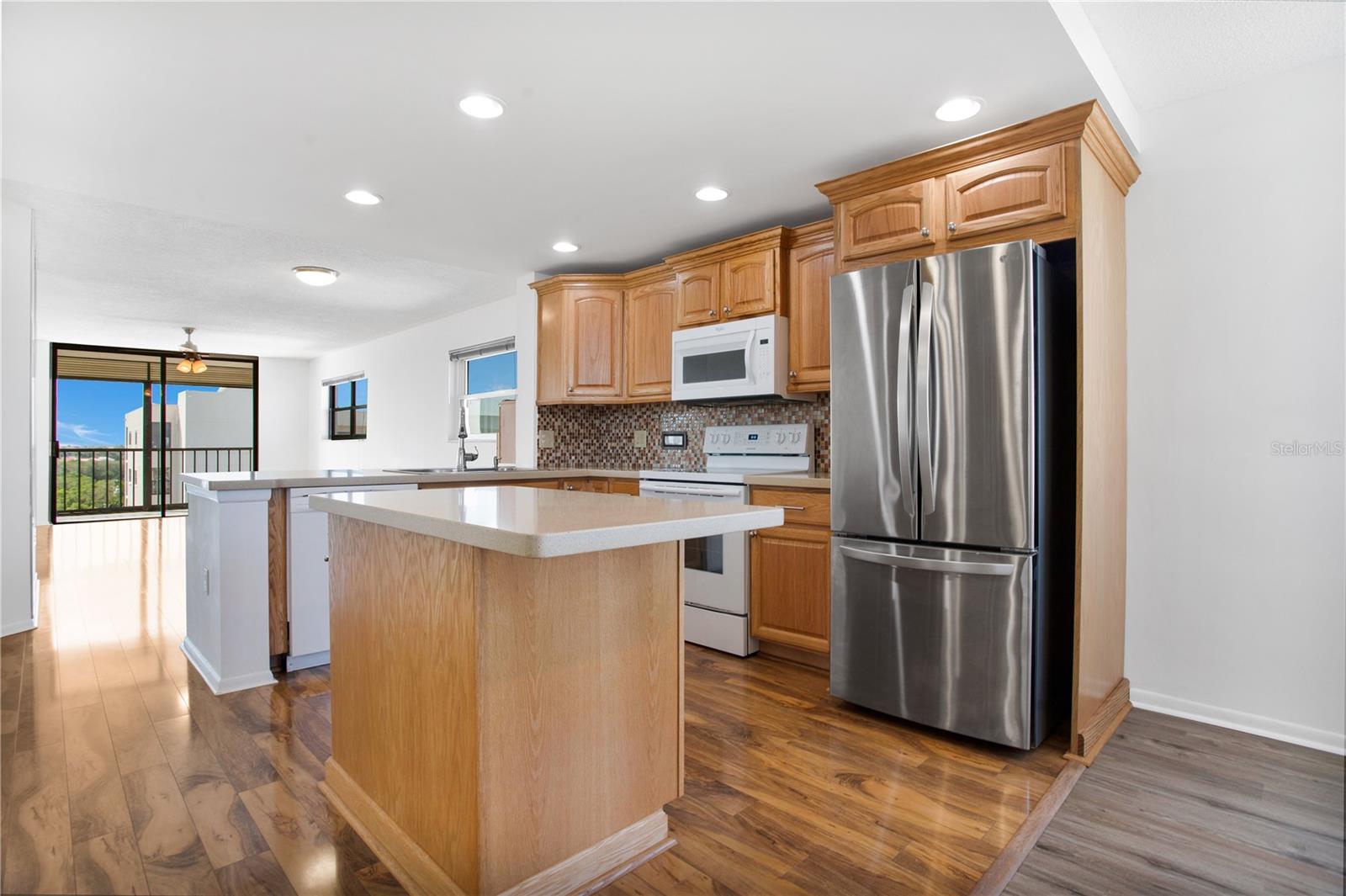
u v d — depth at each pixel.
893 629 2.45
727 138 2.53
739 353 3.46
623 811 1.64
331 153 2.63
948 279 2.32
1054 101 2.26
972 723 2.27
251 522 2.81
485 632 1.37
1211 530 2.48
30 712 2.47
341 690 1.92
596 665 1.58
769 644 3.24
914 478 2.40
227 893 1.49
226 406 9.13
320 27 1.84
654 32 1.87
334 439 8.94
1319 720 2.28
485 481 3.70
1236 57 2.26
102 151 2.59
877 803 1.90
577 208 3.28
